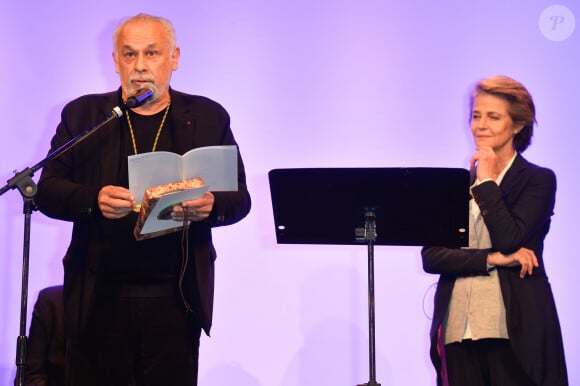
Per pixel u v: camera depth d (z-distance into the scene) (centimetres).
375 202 552
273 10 738
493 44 731
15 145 723
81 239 525
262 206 727
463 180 536
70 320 518
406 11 735
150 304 520
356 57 732
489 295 605
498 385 598
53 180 526
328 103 730
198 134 546
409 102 728
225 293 724
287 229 573
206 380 719
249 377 720
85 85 732
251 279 725
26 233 526
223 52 736
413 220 557
